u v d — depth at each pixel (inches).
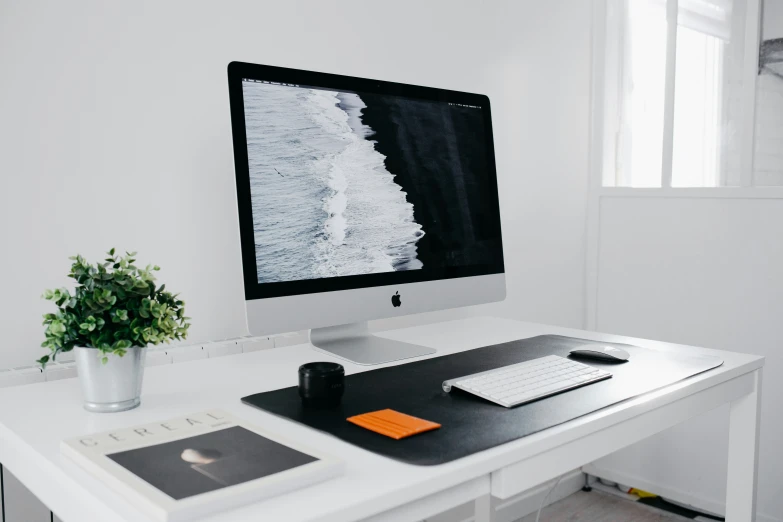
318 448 34.5
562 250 94.7
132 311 40.9
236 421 36.4
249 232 47.8
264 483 28.4
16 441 36.6
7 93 48.9
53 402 42.9
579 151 96.0
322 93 51.9
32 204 50.5
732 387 53.1
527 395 41.9
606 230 95.7
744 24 81.8
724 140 84.5
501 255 64.5
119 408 40.8
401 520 32.1
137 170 55.4
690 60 86.9
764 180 81.8
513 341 60.3
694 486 88.3
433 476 31.0
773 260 81.0
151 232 56.4
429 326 69.3
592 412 40.1
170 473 29.3
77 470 31.4
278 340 61.6
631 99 93.4
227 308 61.3
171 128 57.0
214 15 58.9
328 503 28.2
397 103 56.7
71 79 51.6
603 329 96.8
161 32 55.9
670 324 90.1
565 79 92.8
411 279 56.7
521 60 86.8
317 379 40.6
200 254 59.4
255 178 48.3
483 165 63.6
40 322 51.4
